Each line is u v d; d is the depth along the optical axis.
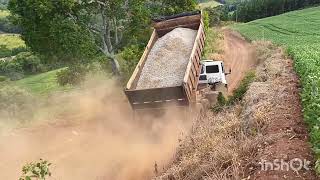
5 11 137.12
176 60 16.41
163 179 9.44
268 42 42.47
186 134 12.23
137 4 24.78
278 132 9.65
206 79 18.64
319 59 20.28
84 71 26.09
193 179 8.66
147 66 16.39
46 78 60.62
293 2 113.06
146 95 14.03
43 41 23.70
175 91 13.76
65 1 22.06
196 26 20.34
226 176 8.00
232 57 38.09
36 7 21.81
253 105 12.68
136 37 26.11
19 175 13.09
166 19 21.16
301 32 61.75
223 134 10.51
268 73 19.77
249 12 116.31
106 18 25.16
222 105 15.16
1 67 74.44
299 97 12.95
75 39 22.44
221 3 149.12
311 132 8.54
